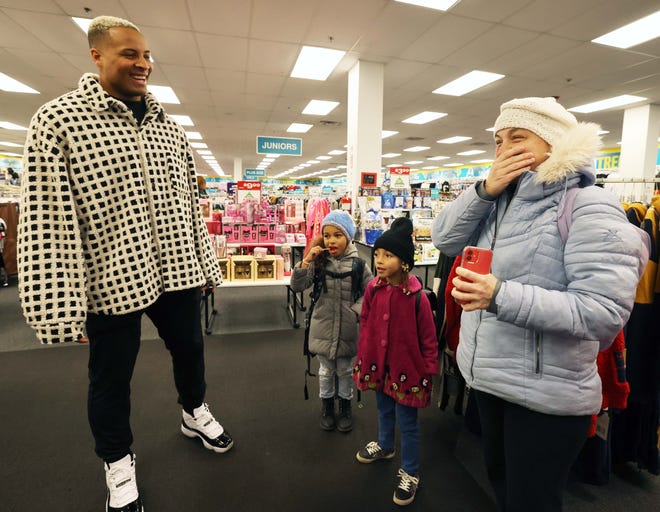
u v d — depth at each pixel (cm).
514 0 391
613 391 141
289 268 391
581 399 85
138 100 140
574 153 81
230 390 246
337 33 470
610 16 423
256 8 408
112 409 138
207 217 427
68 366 277
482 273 87
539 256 86
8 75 641
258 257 372
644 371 154
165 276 142
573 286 80
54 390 242
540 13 417
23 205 113
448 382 218
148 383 251
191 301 160
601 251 77
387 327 158
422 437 201
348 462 180
